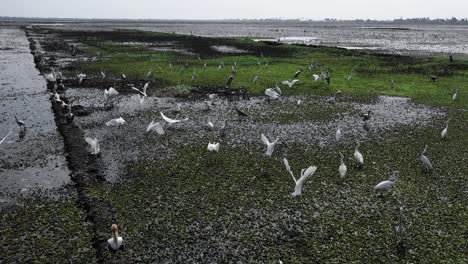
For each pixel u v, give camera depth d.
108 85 34.97
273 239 12.50
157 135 21.95
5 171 17.31
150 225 13.16
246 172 17.31
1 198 14.93
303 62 49.66
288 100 30.19
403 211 14.10
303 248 12.05
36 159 18.67
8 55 59.19
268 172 17.33
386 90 34.00
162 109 27.42
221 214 13.91
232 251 11.91
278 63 48.59
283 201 14.84
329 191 15.60
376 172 17.36
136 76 39.31
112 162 18.19
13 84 36.38
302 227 13.15
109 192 15.31
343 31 159.75
